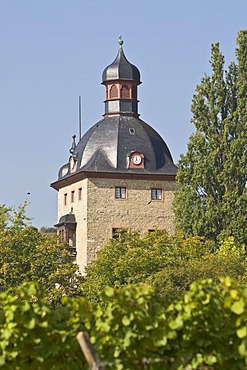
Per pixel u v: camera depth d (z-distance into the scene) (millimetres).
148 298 14742
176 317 14617
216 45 106688
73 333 15078
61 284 99125
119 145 118375
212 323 14398
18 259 99750
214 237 103562
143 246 98250
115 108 121188
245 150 105188
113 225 116188
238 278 77375
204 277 81188
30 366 14523
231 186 104062
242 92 106625
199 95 106250
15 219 108750
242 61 106812
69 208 121375
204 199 104688
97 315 14727
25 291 14703
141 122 121562
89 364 13422
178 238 97000
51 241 102438
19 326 14242
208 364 14414
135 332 14414
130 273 91125
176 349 14578
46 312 14508
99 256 96875
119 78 121125
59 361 14766
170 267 84562
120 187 117062
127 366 14312
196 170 104438
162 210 117812
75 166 119688
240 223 102500
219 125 105812
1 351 14438
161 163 119062
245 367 14141
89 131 122125
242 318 13922
